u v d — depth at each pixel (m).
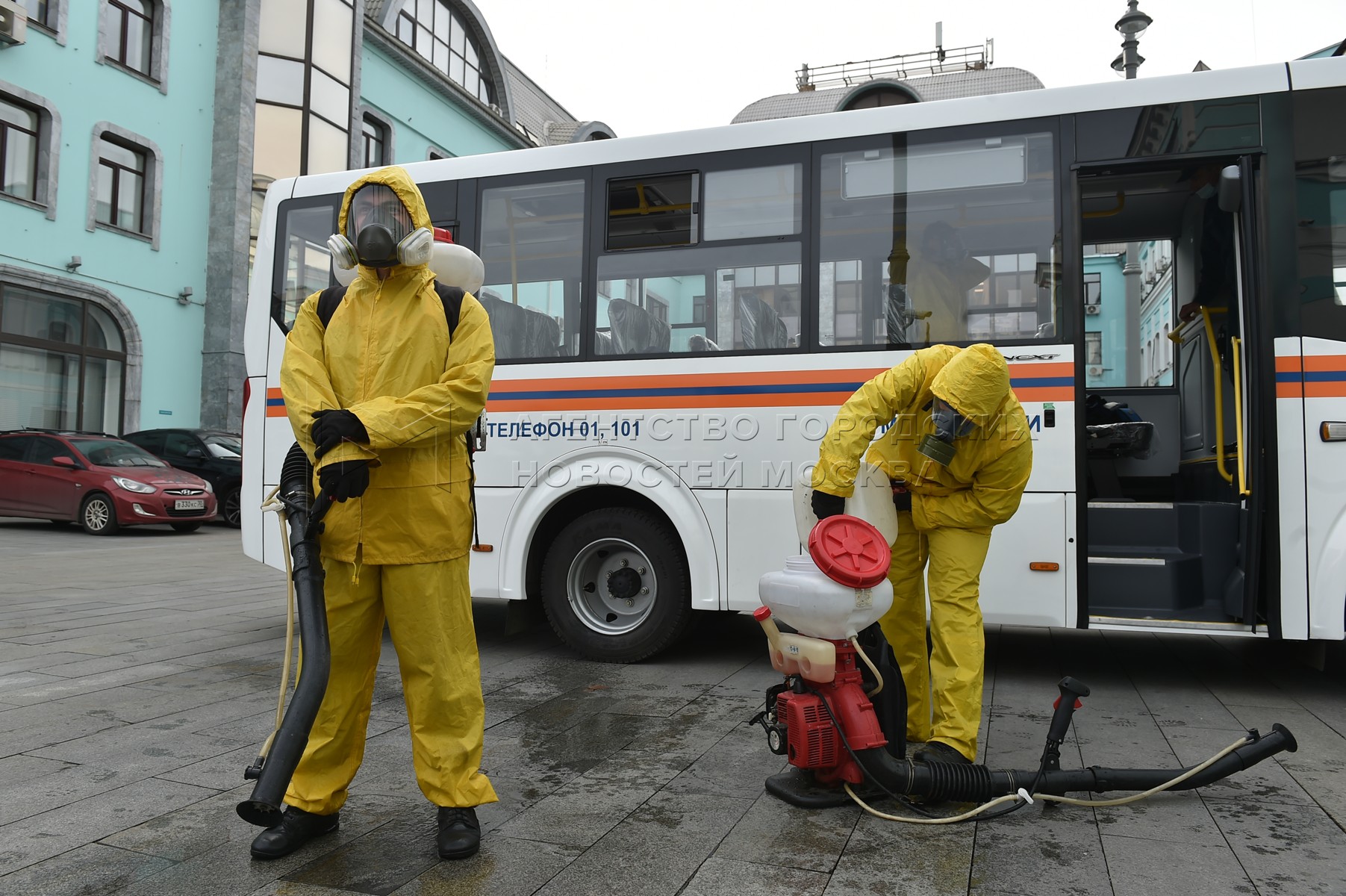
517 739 4.04
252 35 21.73
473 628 2.97
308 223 6.62
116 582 9.23
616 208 5.88
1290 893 2.58
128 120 19.69
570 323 5.91
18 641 6.12
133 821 3.07
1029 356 5.09
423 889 2.58
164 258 20.50
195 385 21.22
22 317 18.00
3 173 17.61
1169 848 2.89
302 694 2.53
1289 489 4.75
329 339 2.92
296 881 2.62
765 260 5.57
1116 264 6.61
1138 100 5.09
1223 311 5.53
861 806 3.20
